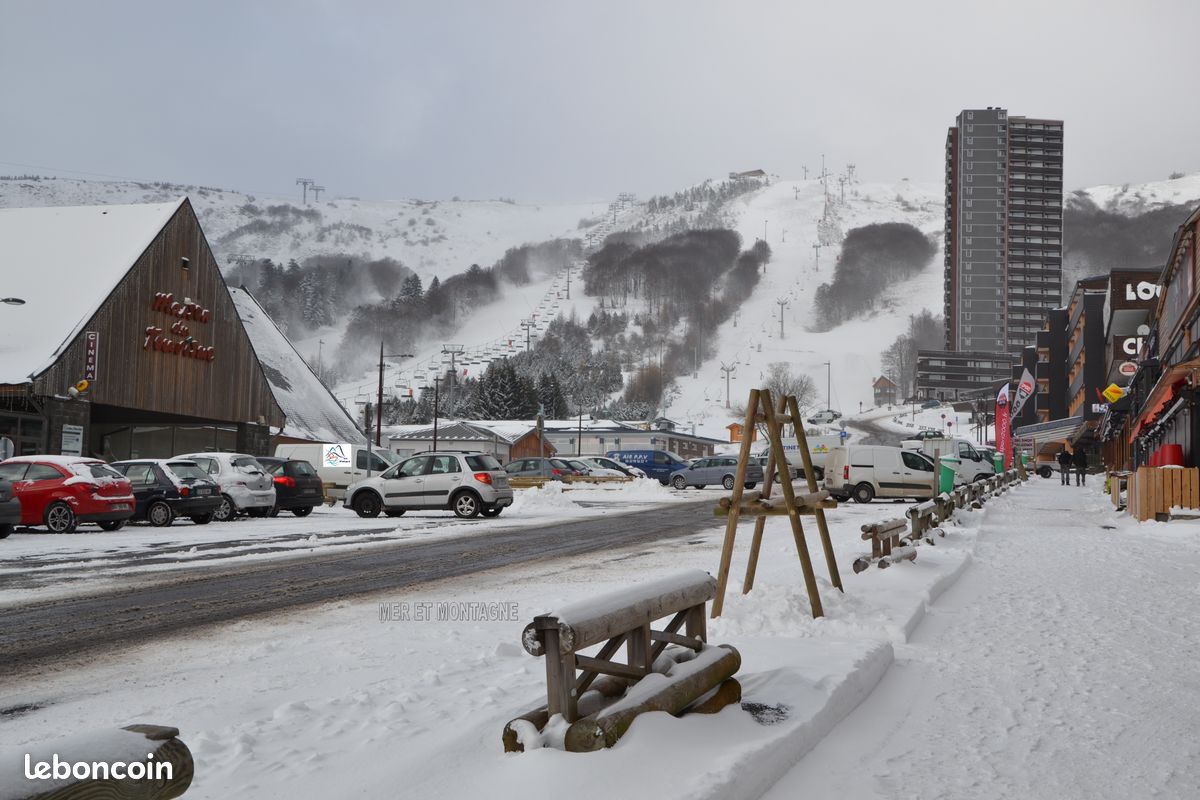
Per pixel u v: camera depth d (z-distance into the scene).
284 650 7.81
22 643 8.28
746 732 4.89
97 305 36.22
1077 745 5.22
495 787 4.02
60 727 5.59
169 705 6.06
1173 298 42.50
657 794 3.88
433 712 5.57
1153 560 14.88
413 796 4.01
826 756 4.98
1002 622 9.12
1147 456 45.47
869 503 33.06
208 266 43.44
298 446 36.09
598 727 4.24
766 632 8.05
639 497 40.72
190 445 46.59
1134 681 6.73
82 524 22.64
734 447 142.25
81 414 35.41
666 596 5.14
